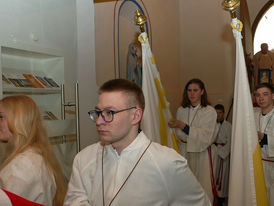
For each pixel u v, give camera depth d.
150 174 1.24
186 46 7.48
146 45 2.87
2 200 1.01
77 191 1.34
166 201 1.26
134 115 1.27
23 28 2.35
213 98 7.21
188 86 3.82
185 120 3.85
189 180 1.29
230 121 6.94
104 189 1.27
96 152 1.38
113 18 3.97
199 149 3.55
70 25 2.91
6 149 1.56
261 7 7.54
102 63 3.64
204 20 7.34
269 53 7.32
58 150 2.60
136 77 4.72
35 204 1.08
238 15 6.81
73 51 2.94
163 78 6.22
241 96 2.18
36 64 2.57
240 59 2.20
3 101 1.55
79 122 2.98
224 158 4.20
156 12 5.88
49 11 2.63
